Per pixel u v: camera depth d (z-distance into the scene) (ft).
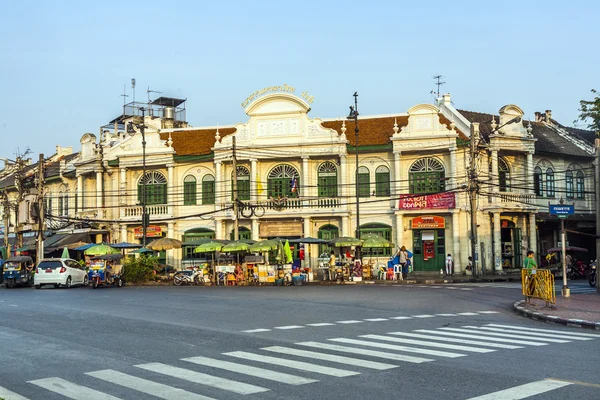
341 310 66.90
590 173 157.48
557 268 134.62
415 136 138.10
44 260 122.11
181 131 160.04
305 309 67.97
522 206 138.51
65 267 121.08
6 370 34.35
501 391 28.37
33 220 145.28
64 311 66.69
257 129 146.51
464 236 137.18
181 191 154.51
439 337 46.21
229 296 87.35
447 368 33.78
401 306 71.51
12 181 197.88
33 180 172.96
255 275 122.42
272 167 148.15
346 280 126.72
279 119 145.69
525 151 142.20
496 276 129.90
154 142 155.12
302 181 145.07
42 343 43.70
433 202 137.80
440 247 139.74
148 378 31.68
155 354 38.83
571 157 153.69
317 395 27.78
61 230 171.94
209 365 34.94
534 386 29.35
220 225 148.46
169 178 153.48
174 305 73.31
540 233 151.64
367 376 31.71
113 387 29.78
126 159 156.46
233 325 53.67
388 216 142.41
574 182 154.81
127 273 128.88
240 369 33.68
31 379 31.91
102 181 160.04
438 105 149.38
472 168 124.77
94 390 29.25
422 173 140.77
